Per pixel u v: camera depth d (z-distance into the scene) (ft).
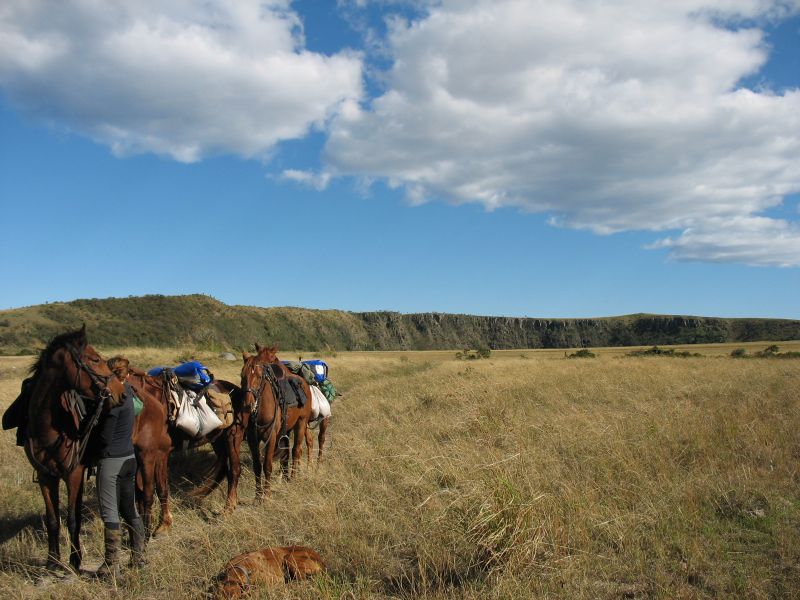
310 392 31.50
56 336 18.01
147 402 20.93
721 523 20.02
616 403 46.03
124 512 18.40
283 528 20.36
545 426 34.73
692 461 26.63
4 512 23.22
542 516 18.66
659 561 16.85
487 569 16.88
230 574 14.92
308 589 14.88
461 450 27.61
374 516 20.79
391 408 48.49
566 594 15.03
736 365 84.07
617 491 22.66
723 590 15.07
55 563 18.04
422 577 16.19
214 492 26.73
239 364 92.07
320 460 30.22
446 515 19.33
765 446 29.07
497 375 71.10
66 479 18.06
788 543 17.81
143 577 17.22
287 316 471.62
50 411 17.60
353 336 518.37
